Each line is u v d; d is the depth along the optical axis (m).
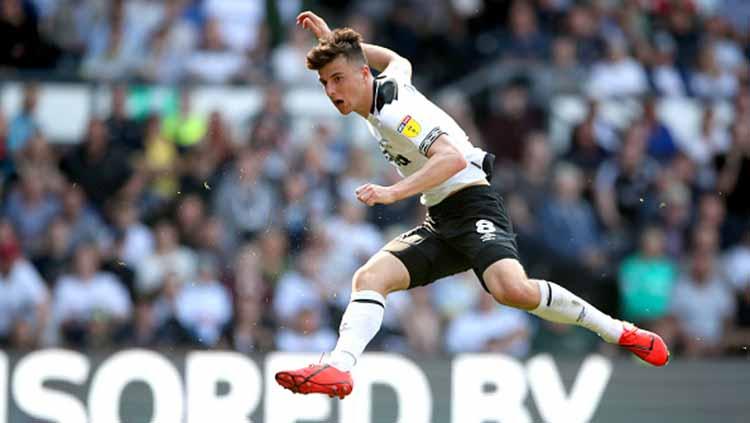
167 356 13.73
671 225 19.34
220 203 17.41
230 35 19.81
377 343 16.66
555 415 14.30
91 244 17.05
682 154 19.95
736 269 19.30
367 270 9.67
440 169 9.05
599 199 19.03
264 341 16.45
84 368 13.60
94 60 19.50
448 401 14.13
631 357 17.28
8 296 16.39
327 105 18.75
